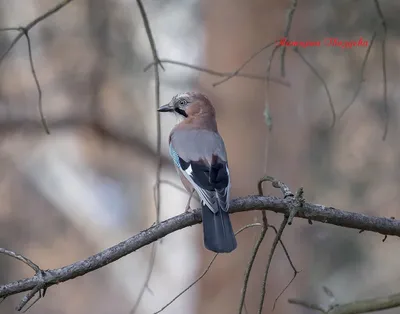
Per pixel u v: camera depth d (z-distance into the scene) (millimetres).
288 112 12406
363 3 12625
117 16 14398
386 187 15047
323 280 14539
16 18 14938
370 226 5980
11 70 14820
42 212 17734
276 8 12227
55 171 17703
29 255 17531
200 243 12938
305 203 5820
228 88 12383
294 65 12422
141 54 14547
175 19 14812
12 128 14523
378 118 14422
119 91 15234
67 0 7074
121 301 18797
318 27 12758
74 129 14898
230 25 12383
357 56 13477
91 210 17828
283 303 12461
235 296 12281
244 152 12352
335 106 13984
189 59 14898
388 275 15406
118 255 5570
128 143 14727
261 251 12289
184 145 7289
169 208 19844
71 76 14703
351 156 14734
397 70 13688
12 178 17453
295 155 12516
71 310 18281
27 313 17375
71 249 17781
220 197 6355
